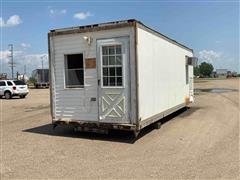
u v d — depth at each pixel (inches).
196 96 922.1
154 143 309.4
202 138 329.7
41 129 405.4
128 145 302.5
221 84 1785.2
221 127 392.5
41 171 224.2
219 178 205.2
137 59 311.4
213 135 344.2
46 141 327.6
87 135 356.8
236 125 404.8
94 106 343.0
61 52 364.8
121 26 316.8
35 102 856.9
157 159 250.8
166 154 266.4
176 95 486.9
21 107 716.0
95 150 283.9
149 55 348.5
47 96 1122.0
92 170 224.5
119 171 221.5
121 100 322.3
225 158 250.8
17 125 445.1
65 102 365.7
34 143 318.0
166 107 424.5
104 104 334.0
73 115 360.5
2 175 216.8
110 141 321.7
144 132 368.8
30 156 266.1
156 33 374.6
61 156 264.2
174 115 514.0
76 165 237.3
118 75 323.6
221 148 284.0
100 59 333.7
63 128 410.6
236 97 841.5
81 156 263.3
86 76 346.3
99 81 335.9
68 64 366.0
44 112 609.0
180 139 326.6
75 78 361.4
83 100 350.9
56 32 365.4
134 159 251.8
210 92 1091.3
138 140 324.5
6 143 320.2
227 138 326.0
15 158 260.1
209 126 402.6
